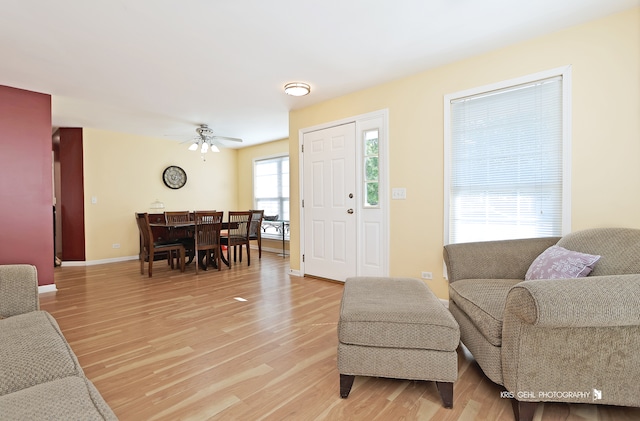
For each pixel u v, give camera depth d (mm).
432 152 3027
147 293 3439
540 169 2500
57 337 1248
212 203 6996
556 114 2424
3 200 3289
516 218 2617
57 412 788
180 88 3475
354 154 3658
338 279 3852
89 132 5301
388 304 1646
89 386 967
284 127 5305
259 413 1460
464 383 1715
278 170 6551
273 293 3428
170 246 4438
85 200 5246
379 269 3451
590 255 1711
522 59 2539
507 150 2646
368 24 2275
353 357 1540
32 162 3455
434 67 2984
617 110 2182
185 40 2459
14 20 2148
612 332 1253
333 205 3883
